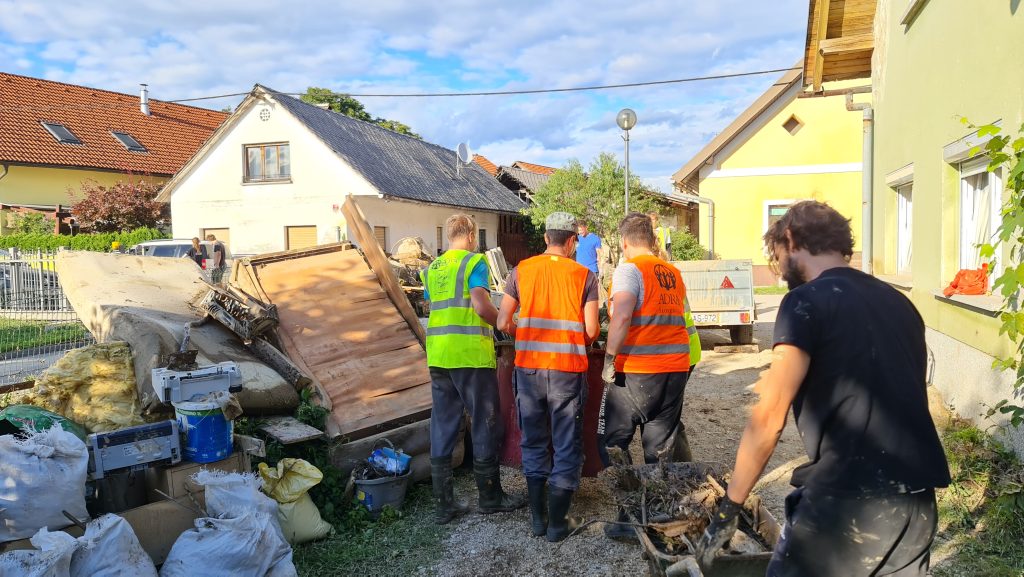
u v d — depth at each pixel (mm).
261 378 4617
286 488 4039
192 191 24609
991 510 4078
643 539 3092
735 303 10008
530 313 4121
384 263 5656
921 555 2102
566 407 4078
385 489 4445
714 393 7578
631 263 4102
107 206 24938
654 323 4055
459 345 4309
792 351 2119
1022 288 4480
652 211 21953
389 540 4168
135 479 3791
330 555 3963
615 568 3832
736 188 20406
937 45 6418
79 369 4277
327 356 5109
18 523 3084
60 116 29156
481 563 3924
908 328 2160
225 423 3838
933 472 2066
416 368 5281
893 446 2061
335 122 25969
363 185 22594
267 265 5766
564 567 3859
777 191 20141
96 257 5977
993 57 5031
